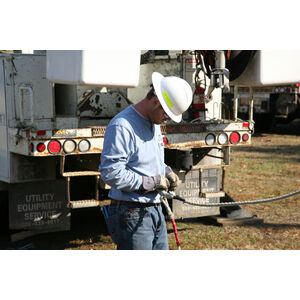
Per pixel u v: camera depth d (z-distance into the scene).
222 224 5.99
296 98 15.00
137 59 3.75
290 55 4.61
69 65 3.70
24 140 4.59
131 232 3.29
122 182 3.14
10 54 4.94
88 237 5.56
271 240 5.35
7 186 5.25
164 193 3.32
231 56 4.95
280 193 7.68
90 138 4.67
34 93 5.01
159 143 3.44
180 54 5.94
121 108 5.59
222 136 5.47
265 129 17.45
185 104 3.30
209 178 5.87
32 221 5.18
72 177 5.38
